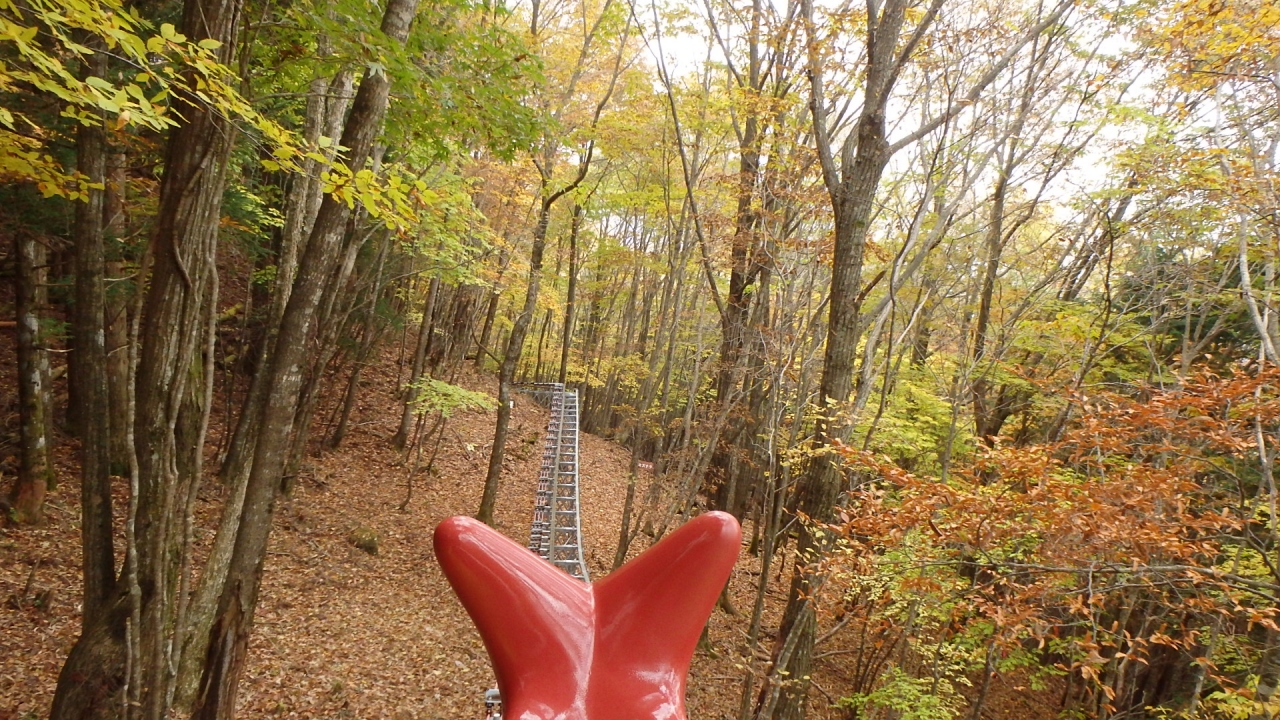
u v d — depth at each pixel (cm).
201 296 333
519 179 1256
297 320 418
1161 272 936
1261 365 426
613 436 2892
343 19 428
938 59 706
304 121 861
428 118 568
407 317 1634
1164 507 471
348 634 876
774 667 652
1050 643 702
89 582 347
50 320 846
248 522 416
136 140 584
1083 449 468
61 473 912
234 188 887
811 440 743
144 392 344
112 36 240
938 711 723
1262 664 562
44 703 595
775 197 880
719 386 1199
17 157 322
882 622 793
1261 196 585
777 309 950
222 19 311
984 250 1199
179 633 342
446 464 1636
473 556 64
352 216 789
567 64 1199
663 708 58
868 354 804
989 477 631
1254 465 678
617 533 1595
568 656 62
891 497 633
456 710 794
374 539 1133
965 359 955
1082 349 905
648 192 1232
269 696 712
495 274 1283
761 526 1675
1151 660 991
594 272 2295
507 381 1314
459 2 520
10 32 225
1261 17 520
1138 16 690
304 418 832
